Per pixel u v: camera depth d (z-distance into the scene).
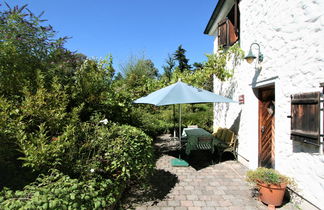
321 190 2.42
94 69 4.63
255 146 4.36
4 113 2.22
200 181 3.93
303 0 2.73
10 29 2.84
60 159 2.20
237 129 5.41
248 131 4.56
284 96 3.19
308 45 2.65
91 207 1.91
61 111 2.82
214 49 8.85
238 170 4.58
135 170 2.91
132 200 3.13
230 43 6.34
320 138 2.38
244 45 4.84
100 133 2.77
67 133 2.33
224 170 4.59
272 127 3.90
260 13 3.99
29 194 1.58
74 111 2.95
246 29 4.71
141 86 7.52
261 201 3.07
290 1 3.01
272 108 3.91
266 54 3.75
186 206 2.95
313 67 2.56
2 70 2.81
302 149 2.77
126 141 2.83
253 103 4.40
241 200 3.13
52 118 2.64
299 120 2.66
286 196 3.14
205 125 10.66
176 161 5.05
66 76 3.97
